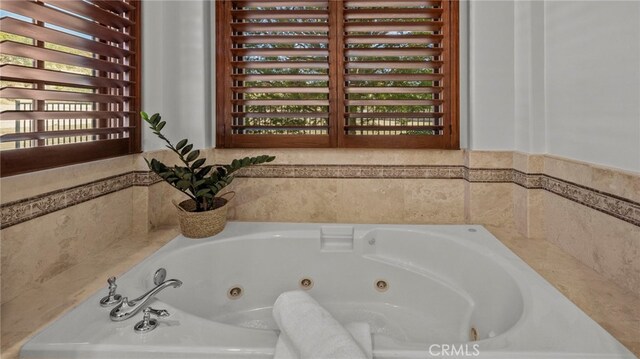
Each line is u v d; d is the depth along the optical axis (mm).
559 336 955
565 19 1568
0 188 1092
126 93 1735
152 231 1853
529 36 1789
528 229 1780
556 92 1655
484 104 1975
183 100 2047
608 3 1310
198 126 2047
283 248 1829
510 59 1962
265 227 1919
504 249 1572
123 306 1036
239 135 2172
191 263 1625
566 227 1560
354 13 2119
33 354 878
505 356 875
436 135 2121
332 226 1919
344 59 2129
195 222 1728
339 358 797
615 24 1280
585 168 1421
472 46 1973
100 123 1612
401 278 1801
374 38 2094
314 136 2160
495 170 1974
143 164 1793
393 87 2109
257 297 1803
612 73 1299
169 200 2000
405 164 2086
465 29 2076
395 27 2113
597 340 934
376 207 2104
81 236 1444
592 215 1383
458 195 2082
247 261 1789
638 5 1179
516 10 1933
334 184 2105
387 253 1862
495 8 1950
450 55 2094
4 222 1105
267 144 2172
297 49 2121
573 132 1534
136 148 1792
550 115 1707
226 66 2148
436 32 2131
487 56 1964
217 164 2137
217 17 2133
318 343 847
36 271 1226
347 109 2174
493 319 1370
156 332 970
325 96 2172
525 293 1198
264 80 2148
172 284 1134
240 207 2141
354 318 1765
